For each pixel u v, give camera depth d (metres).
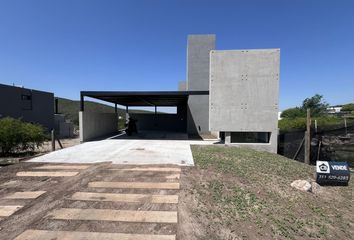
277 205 4.98
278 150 12.35
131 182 5.72
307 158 10.09
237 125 11.73
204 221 4.03
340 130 11.52
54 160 8.11
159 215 4.12
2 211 4.23
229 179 6.11
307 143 10.11
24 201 4.66
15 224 3.78
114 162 7.78
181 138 15.66
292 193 5.77
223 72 11.72
